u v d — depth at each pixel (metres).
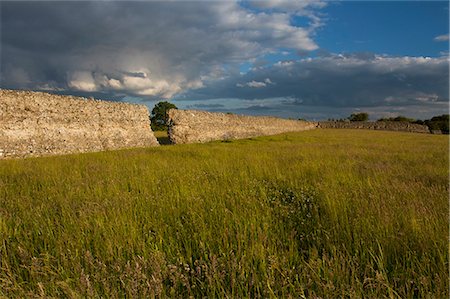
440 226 4.28
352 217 4.95
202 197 6.30
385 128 86.06
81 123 26.09
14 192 7.54
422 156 15.29
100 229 4.47
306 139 34.62
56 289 3.25
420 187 7.01
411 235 4.11
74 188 7.39
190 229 4.60
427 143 28.36
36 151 21.66
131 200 6.05
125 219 4.83
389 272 3.62
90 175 9.59
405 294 3.07
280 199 6.61
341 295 3.08
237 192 6.52
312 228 4.77
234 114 47.97
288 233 4.50
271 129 61.03
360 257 3.82
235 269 3.42
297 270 3.59
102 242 4.18
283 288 3.09
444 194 6.18
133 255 3.73
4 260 3.72
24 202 6.25
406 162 12.70
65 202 6.06
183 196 6.23
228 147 21.72
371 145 24.17
